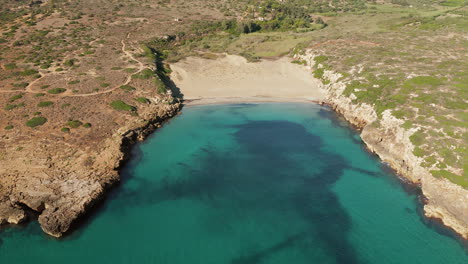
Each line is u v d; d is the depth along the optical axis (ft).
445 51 279.28
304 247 113.39
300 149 175.22
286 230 120.67
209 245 114.32
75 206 121.70
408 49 293.23
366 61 268.41
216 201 135.44
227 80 278.26
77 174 140.05
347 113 213.05
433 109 175.63
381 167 157.58
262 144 180.55
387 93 204.03
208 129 199.52
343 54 294.87
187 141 184.55
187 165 160.45
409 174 147.13
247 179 149.38
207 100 245.24
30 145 158.20
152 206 131.95
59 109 193.36
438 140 150.20
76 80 236.84
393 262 106.83
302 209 130.62
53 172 139.95
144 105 213.25
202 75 287.07
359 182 146.51
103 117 190.19
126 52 312.71
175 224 123.24
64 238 115.34
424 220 123.03
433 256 108.37
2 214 117.29
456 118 165.27
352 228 120.98
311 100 245.04
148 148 176.35
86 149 159.12
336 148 176.14
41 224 115.34
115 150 159.22
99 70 261.24
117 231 119.34
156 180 148.36
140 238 116.78
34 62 267.59
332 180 148.36
